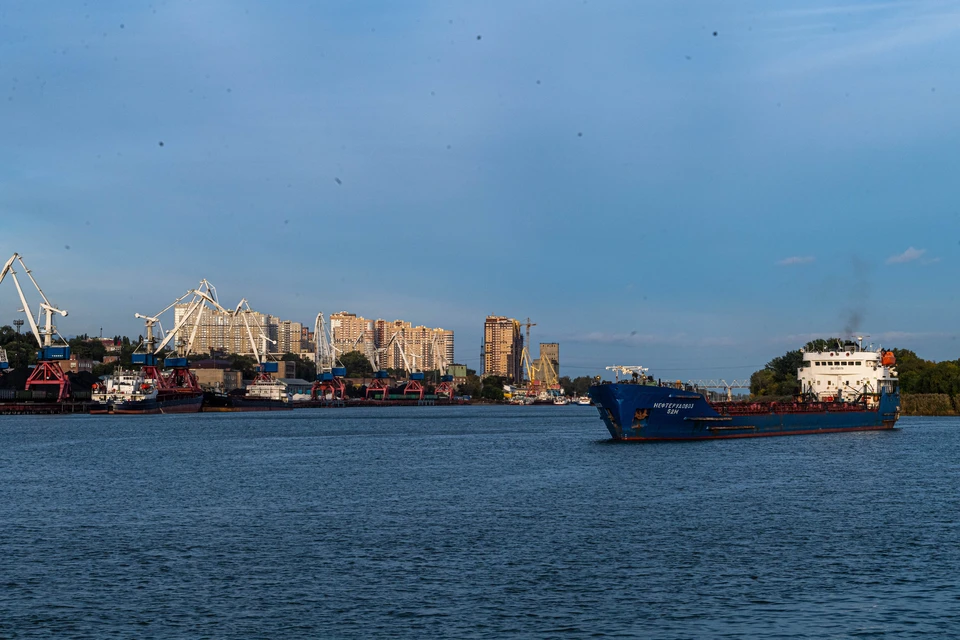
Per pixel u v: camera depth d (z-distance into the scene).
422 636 40.94
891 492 81.75
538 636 40.97
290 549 57.69
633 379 130.50
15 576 51.03
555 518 68.31
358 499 79.75
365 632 41.47
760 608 44.78
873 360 172.38
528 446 143.62
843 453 120.31
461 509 73.19
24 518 70.19
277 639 40.62
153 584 49.31
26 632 41.59
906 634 41.16
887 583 49.06
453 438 169.88
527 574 50.94
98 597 46.88
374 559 54.66
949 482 89.06
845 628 41.94
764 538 60.38
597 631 41.56
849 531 62.72
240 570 52.19
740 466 103.31
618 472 98.25
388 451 136.00
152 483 93.12
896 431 174.38
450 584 49.00
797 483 88.00
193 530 64.50
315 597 46.69
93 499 80.88
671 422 131.38
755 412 146.12
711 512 70.75
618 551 56.50
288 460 120.31
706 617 43.44
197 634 41.28
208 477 98.62
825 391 174.62
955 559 54.28
